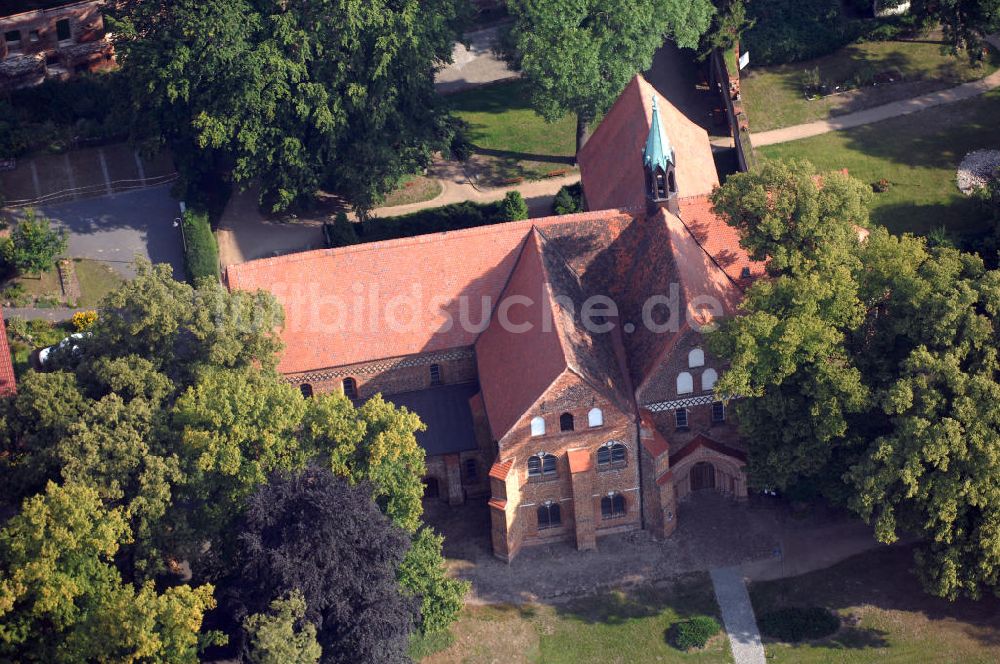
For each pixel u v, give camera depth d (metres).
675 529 104.88
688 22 125.81
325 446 95.06
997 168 122.06
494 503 100.62
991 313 94.50
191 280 121.12
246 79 118.12
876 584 100.75
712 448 103.94
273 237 127.38
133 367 97.38
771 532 104.44
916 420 92.00
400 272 106.50
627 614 99.81
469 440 105.50
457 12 127.88
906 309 96.38
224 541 94.94
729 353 95.94
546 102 124.12
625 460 102.00
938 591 95.06
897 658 96.25
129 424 93.00
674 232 103.69
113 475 91.69
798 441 99.31
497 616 100.00
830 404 95.25
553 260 105.56
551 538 104.94
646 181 104.38
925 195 125.38
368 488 92.06
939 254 100.44
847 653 96.75
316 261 105.75
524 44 121.75
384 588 89.75
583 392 98.00
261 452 94.19
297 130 121.00
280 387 96.50
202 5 118.06
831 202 97.31
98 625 83.44
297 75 118.25
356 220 128.75
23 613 85.25
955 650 96.44
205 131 118.31
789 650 97.19
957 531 94.31
